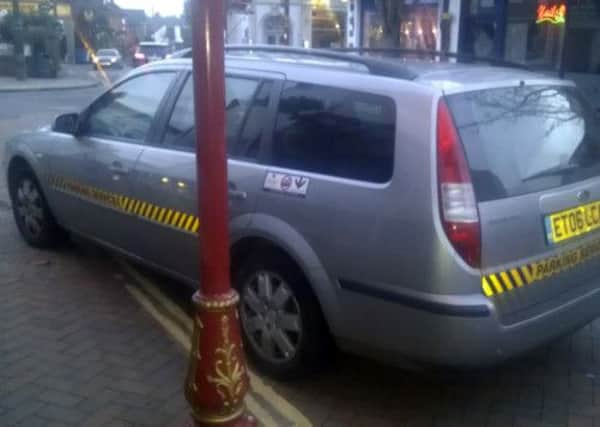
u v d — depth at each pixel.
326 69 4.04
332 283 3.69
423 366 3.46
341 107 3.83
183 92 4.84
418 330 3.38
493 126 3.61
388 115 3.60
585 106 4.36
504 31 13.12
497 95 3.73
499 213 3.41
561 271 3.74
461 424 3.76
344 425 3.74
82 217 5.64
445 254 3.28
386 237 3.45
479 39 13.75
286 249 3.86
